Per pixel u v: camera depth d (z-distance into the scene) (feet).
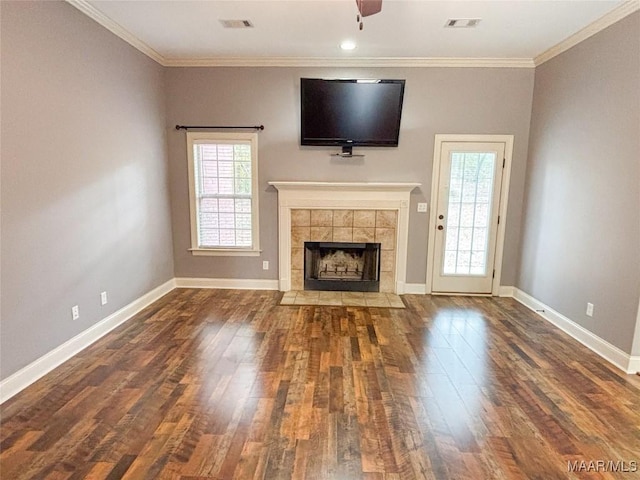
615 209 9.96
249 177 15.51
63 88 9.43
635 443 6.79
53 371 9.05
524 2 9.61
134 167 12.88
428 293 15.90
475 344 10.98
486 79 14.44
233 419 7.31
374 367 9.50
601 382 8.90
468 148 14.92
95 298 10.92
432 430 7.09
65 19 9.43
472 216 15.38
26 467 5.98
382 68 14.57
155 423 7.14
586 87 11.25
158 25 11.35
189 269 16.26
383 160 15.19
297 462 6.21
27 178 8.39
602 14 10.18
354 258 16.53
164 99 14.97
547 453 6.51
